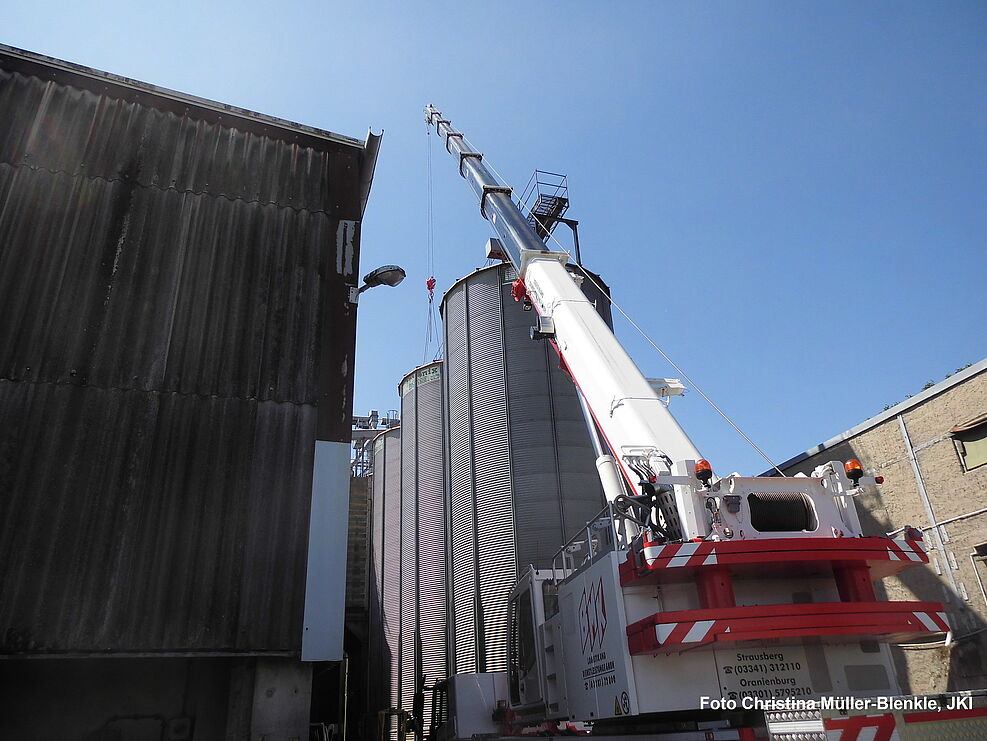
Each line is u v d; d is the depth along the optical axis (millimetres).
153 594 8352
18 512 8258
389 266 11789
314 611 8836
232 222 10992
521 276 16453
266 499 9297
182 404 9484
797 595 7668
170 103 11555
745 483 7785
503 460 27719
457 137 27828
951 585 13312
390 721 28344
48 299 9469
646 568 7109
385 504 35906
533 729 12320
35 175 10188
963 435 13430
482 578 26344
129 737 8414
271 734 8227
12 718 8156
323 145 12367
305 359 10414
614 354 11891
